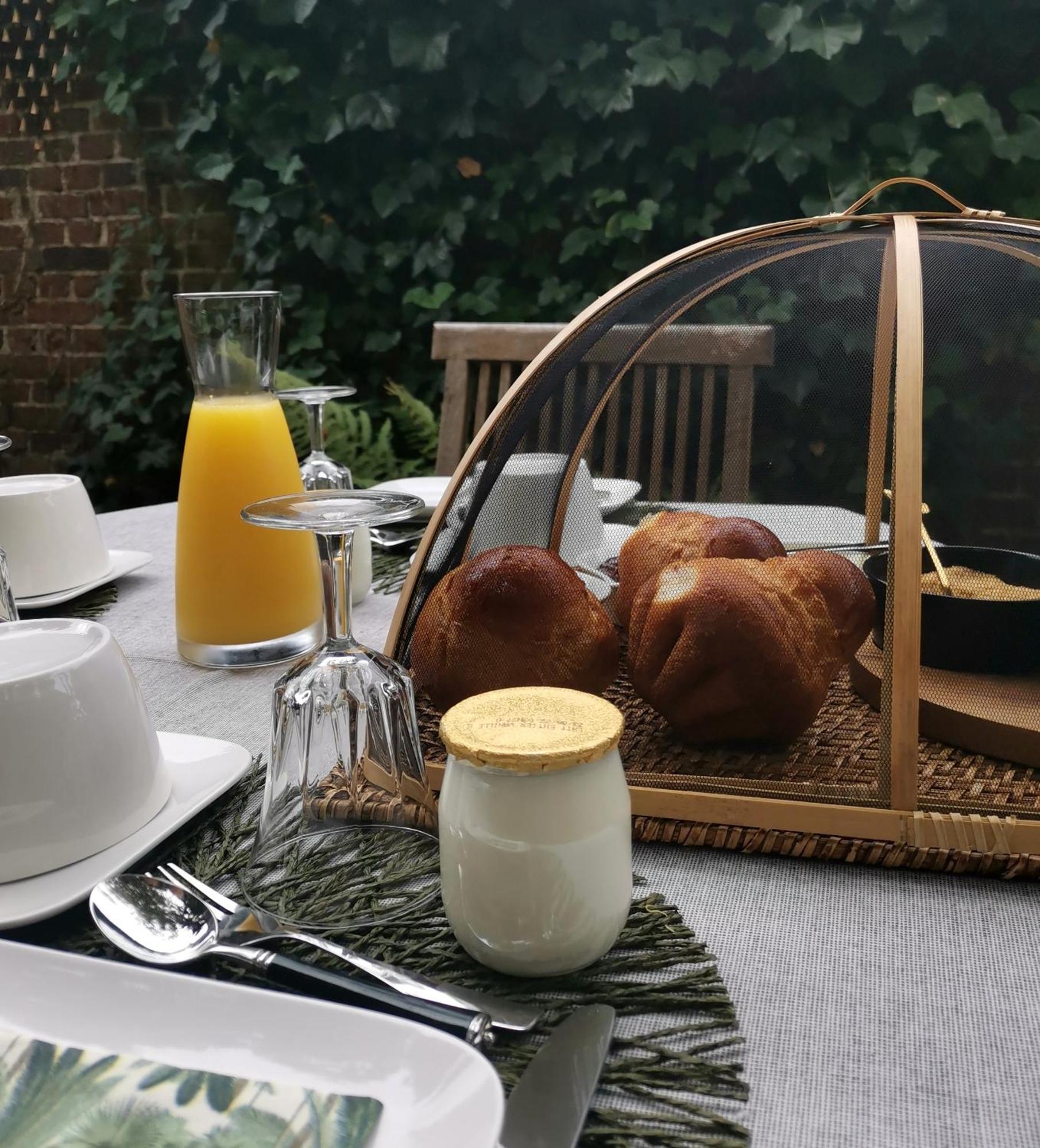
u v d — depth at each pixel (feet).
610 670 1.81
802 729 1.65
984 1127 1.09
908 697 1.57
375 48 7.93
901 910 1.47
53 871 1.48
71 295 9.73
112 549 3.59
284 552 2.56
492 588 1.76
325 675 1.61
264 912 1.44
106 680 1.56
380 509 1.59
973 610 1.64
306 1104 0.97
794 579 1.65
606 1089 1.14
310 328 8.75
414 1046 1.04
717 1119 1.08
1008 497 1.69
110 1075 1.01
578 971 1.34
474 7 7.55
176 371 9.71
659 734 1.78
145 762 1.61
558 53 7.43
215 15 8.21
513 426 1.99
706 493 1.85
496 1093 0.96
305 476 3.03
